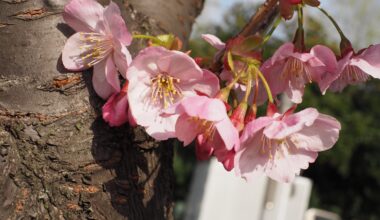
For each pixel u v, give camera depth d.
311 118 0.23
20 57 0.25
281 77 0.27
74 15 0.25
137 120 0.24
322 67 0.27
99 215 0.24
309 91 2.07
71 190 0.24
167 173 0.28
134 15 0.30
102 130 0.25
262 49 0.27
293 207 0.94
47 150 0.24
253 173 0.24
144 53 0.24
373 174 2.21
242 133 0.24
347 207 2.28
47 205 0.24
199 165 1.04
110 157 0.25
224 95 0.24
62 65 0.25
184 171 2.17
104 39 0.24
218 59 0.26
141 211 0.26
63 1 0.26
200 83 0.24
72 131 0.25
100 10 0.24
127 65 0.24
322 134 0.25
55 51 0.25
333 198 2.28
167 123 0.24
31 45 0.25
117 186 0.25
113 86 0.24
